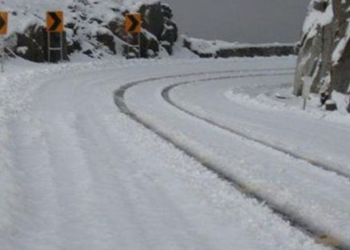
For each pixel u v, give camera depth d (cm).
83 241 601
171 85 2814
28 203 722
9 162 914
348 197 850
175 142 1221
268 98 2570
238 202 769
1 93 1830
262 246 608
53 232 625
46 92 2038
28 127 1265
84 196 766
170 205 742
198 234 637
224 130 1454
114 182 845
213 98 2409
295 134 1511
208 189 827
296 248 608
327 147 1323
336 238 654
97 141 1156
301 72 2752
